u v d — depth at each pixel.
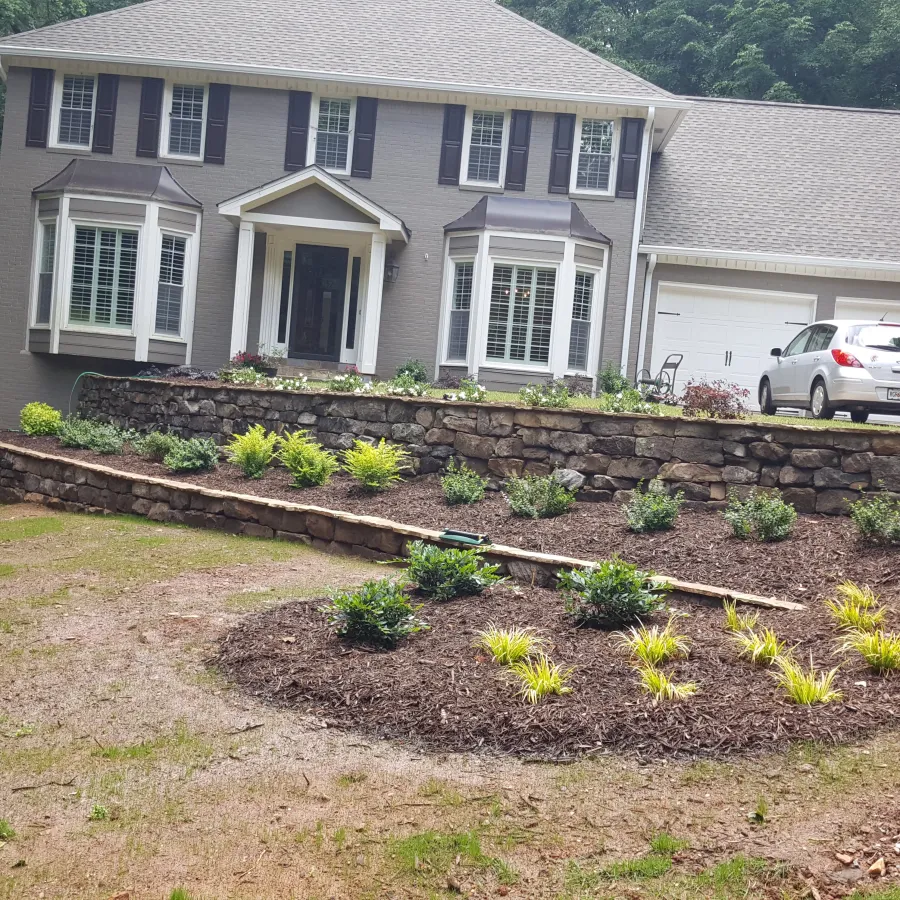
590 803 4.21
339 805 4.27
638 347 19.70
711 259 19.58
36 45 19.81
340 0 22.30
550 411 10.53
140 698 5.44
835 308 19.59
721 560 7.84
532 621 6.43
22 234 20.05
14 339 20.00
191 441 12.98
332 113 20.09
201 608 7.14
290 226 19.23
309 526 9.64
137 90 20.03
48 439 15.84
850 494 9.12
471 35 21.28
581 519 9.42
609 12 40.34
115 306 19.25
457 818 4.13
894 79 36.16
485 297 18.94
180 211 19.67
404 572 8.13
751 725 4.71
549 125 19.70
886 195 21.28
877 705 4.86
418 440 11.55
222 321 20.06
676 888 3.60
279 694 5.42
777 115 24.38
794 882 3.58
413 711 5.05
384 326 19.86
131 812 4.23
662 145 21.95
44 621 6.90
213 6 21.62
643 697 5.03
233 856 3.91
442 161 19.83
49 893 3.68
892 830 3.82
